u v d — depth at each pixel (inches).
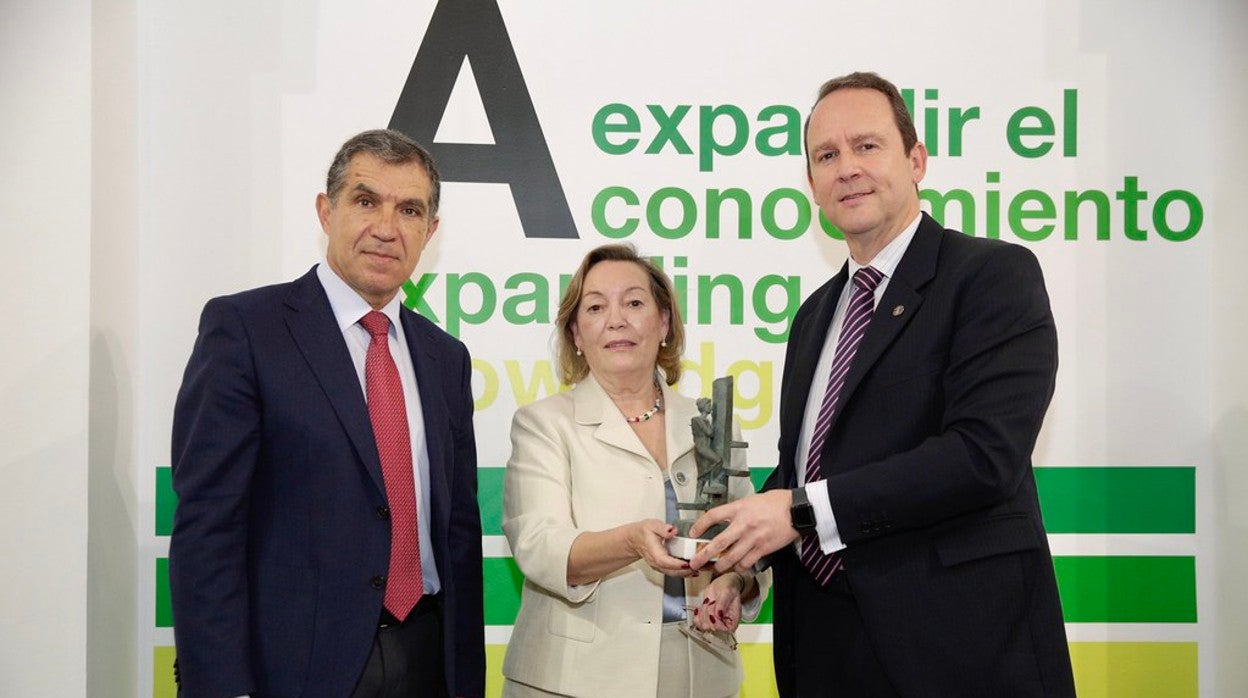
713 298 128.6
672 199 128.1
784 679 86.2
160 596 122.3
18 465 108.2
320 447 80.1
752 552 74.8
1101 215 130.0
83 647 108.0
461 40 126.2
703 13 128.0
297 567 79.7
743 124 128.3
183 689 76.5
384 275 85.0
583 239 127.6
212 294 123.4
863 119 82.6
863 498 71.7
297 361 81.7
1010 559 73.6
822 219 128.8
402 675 81.8
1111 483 130.0
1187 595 130.0
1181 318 130.4
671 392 101.1
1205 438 130.5
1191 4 130.1
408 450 84.7
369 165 85.1
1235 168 130.2
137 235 122.5
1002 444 71.2
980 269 76.5
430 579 87.4
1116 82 130.1
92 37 110.6
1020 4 129.6
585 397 97.3
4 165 109.6
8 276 109.0
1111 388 130.1
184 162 123.2
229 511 78.0
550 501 91.3
